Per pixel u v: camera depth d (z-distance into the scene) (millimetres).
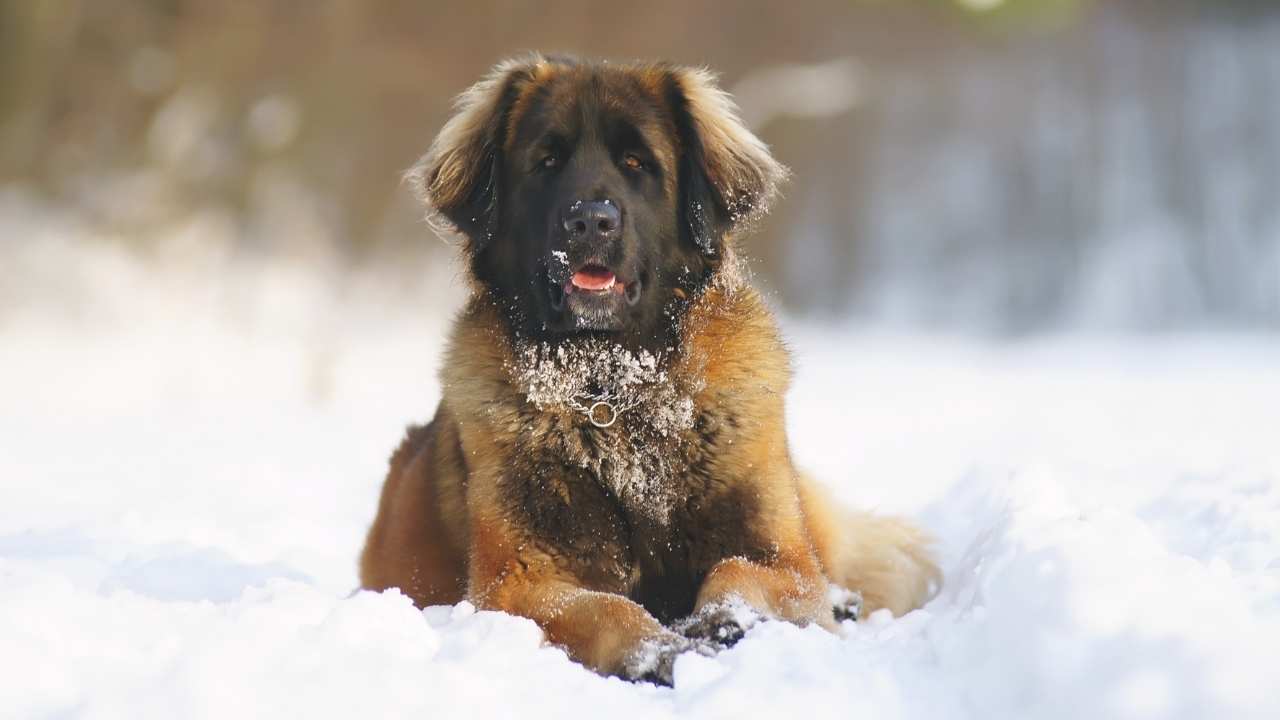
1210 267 59031
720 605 6121
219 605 6059
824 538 7727
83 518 10328
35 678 4906
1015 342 45406
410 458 8211
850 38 42688
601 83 7277
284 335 33469
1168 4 63969
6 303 33219
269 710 4656
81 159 38719
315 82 35656
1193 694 4336
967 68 55281
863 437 17406
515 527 6738
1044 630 4770
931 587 7957
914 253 57312
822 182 52500
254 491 12859
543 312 7016
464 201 7473
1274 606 5371
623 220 6879
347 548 10039
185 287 35844
